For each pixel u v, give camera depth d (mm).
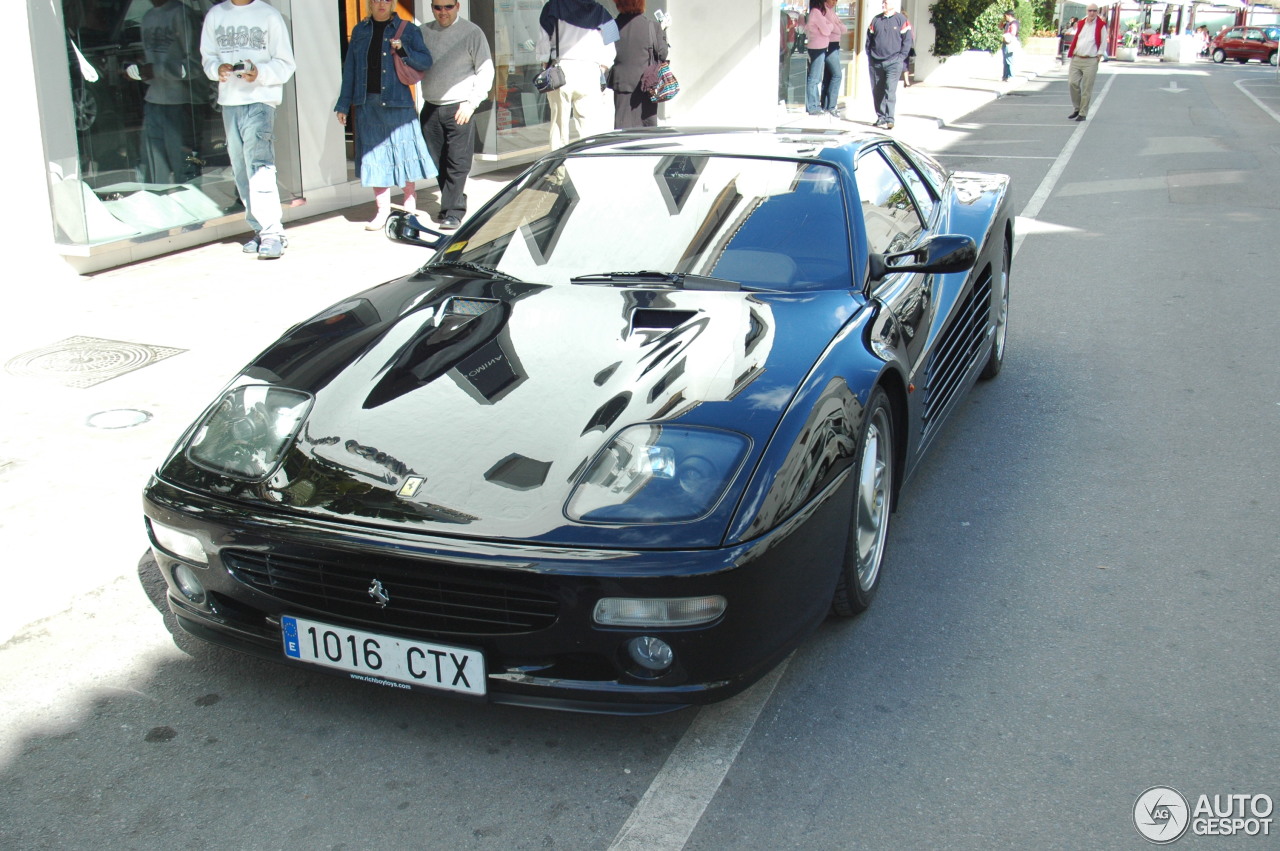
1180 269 7449
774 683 2881
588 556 2320
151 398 4730
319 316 3428
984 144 14594
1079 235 8617
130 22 6793
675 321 3051
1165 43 54594
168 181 7238
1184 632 3123
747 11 13781
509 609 2404
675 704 2439
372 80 7707
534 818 2385
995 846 2291
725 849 2287
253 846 2305
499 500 2438
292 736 2680
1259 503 3963
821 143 3900
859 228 3506
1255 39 50594
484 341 3014
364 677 2576
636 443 2539
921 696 2822
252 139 7047
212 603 2762
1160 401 5012
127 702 2814
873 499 3127
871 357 2994
